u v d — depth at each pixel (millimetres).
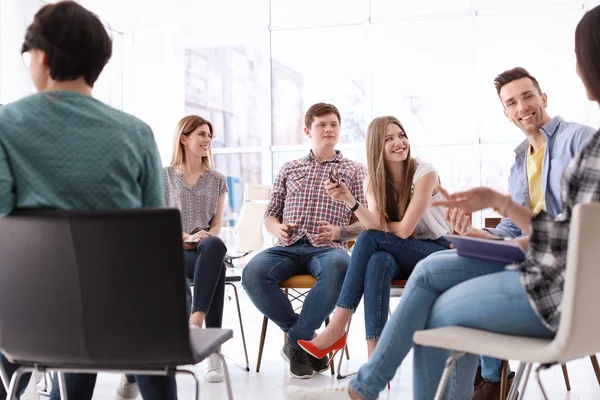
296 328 3410
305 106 7527
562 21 6879
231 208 7656
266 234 7113
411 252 2998
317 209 3629
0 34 5531
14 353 1562
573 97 6859
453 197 1736
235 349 4414
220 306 3480
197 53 7695
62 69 1681
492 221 3520
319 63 7473
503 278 1624
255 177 7633
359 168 3725
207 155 3949
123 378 2762
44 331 1522
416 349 1831
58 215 1466
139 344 1502
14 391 1607
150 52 7602
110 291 1483
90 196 1663
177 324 1491
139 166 1745
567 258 1430
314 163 3719
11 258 1516
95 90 7223
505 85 2979
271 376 3537
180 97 7637
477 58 7090
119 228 1459
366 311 2924
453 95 7141
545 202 2828
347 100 7414
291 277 3551
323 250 3531
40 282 1505
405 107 7262
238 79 7652
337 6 7422
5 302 1537
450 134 7145
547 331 1577
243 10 7621
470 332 1642
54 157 1646
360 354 4203
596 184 1502
